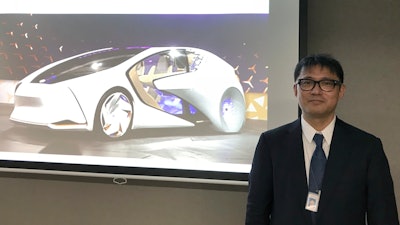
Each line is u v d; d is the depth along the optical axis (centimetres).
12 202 236
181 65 212
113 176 217
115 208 228
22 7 227
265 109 202
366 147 144
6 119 230
